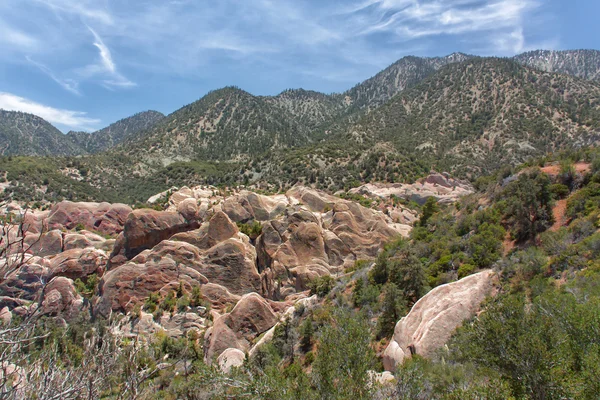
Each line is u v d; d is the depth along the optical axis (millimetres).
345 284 46562
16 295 54188
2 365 7828
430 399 16891
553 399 12781
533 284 25406
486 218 42344
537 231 35562
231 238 68688
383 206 99062
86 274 69562
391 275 38906
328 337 16375
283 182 140500
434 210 70125
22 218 8258
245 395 17328
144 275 61812
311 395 15367
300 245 66500
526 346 13578
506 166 53562
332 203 78062
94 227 94750
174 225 73625
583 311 15195
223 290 62500
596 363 12820
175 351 41719
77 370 9016
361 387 15430
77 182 157750
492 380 13961
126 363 9727
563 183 40062
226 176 181000
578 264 25547
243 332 46906
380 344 30062
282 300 61625
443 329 25297
